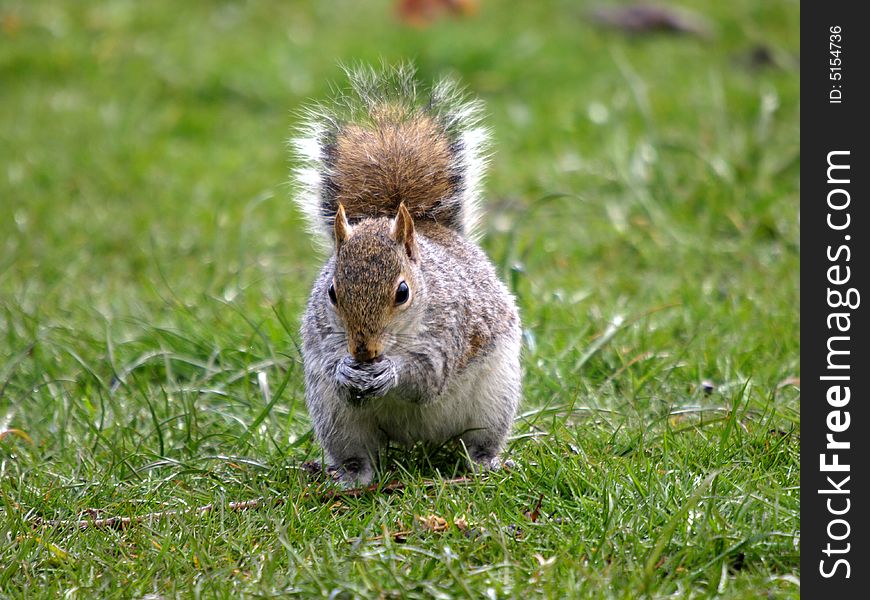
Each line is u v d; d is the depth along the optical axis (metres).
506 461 8.62
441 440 8.81
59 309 12.46
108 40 23.11
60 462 9.09
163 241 14.70
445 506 7.73
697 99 18.98
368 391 7.77
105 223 15.31
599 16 24.25
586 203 15.10
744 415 8.98
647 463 7.96
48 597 6.84
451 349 8.23
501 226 14.55
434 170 9.68
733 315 11.40
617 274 13.07
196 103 20.62
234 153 18.25
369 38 22.48
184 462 8.85
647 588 6.49
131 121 19.20
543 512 7.59
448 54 21.22
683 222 14.31
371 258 7.80
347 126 10.10
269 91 20.75
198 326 11.51
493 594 6.50
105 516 8.05
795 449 8.45
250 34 23.95
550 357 10.55
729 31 23.67
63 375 10.84
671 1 25.27
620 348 10.66
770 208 14.27
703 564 6.88
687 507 7.10
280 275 13.32
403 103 10.36
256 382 10.40
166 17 24.69
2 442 9.31
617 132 16.34
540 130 18.38
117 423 9.63
